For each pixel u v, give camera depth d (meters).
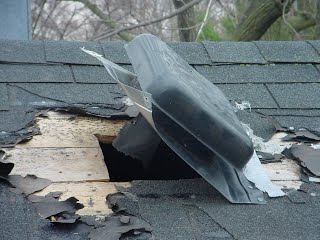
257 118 2.95
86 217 2.07
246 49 3.54
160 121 2.18
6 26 5.52
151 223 2.05
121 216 2.08
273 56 3.49
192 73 2.64
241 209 2.19
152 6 9.91
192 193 2.27
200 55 3.46
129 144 2.61
